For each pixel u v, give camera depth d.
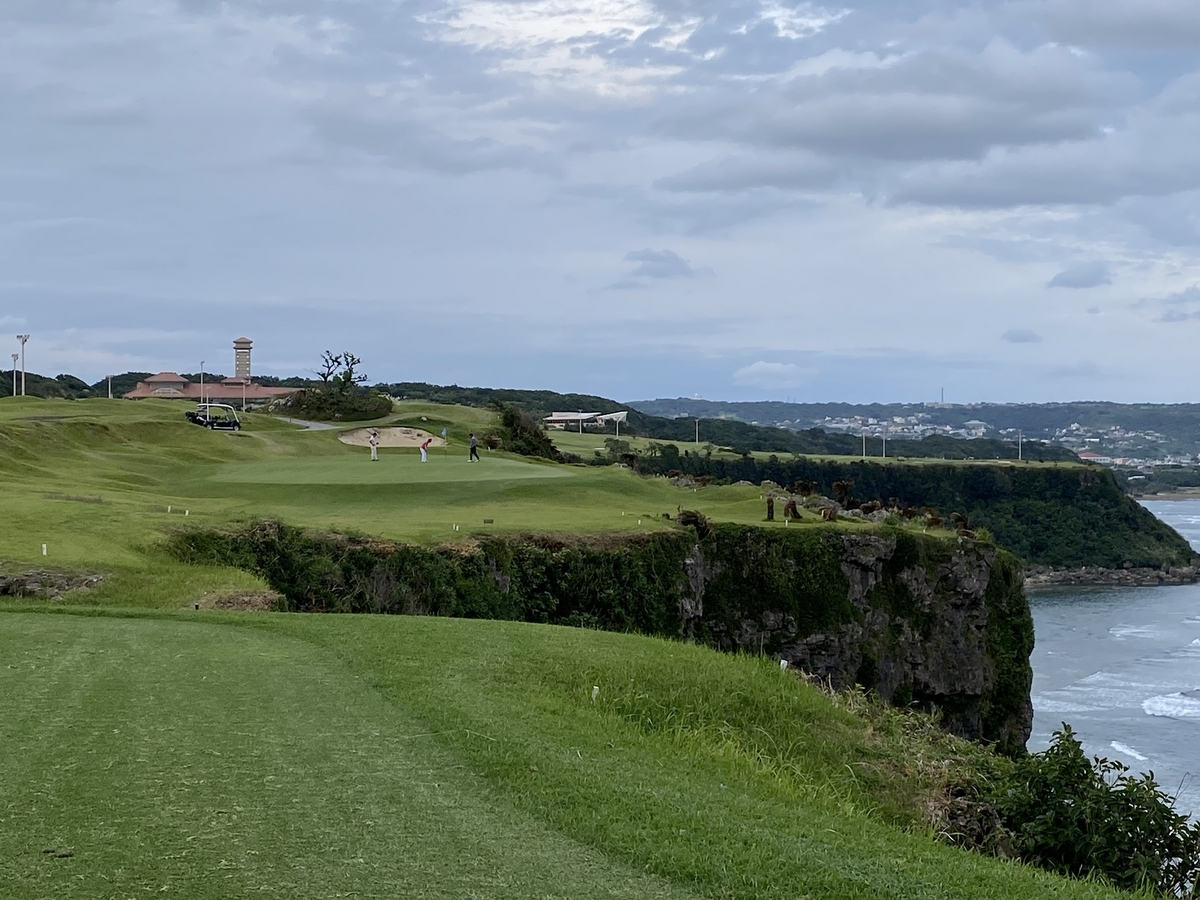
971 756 16.98
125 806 8.89
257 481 55.19
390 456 75.69
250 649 16.50
